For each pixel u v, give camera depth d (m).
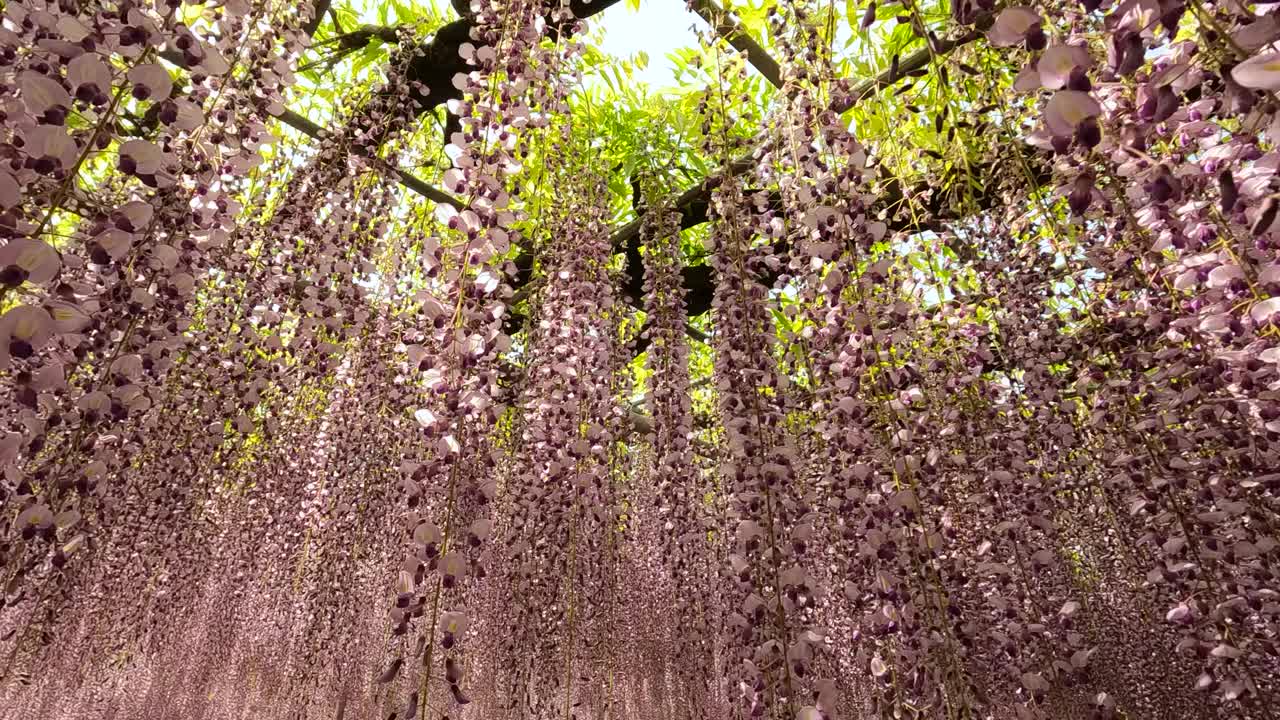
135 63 1.19
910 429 1.73
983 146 2.21
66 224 1.51
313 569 2.83
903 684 1.62
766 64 2.60
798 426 2.37
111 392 1.28
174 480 2.29
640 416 4.23
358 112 2.60
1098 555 2.90
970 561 1.99
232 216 1.64
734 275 1.95
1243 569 1.64
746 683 1.47
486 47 1.73
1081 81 0.83
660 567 3.35
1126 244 1.77
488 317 1.50
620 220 3.99
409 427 2.77
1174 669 2.61
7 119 0.97
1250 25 0.78
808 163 1.82
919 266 2.70
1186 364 1.63
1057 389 2.21
